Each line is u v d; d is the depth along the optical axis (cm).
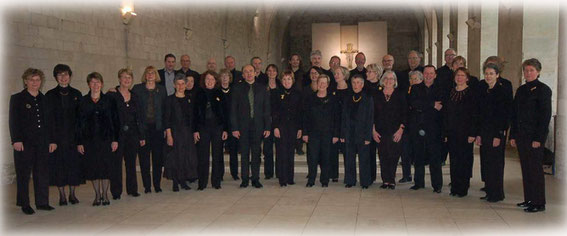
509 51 1050
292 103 689
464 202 585
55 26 859
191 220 514
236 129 683
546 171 771
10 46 748
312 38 2795
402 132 664
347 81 768
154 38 1256
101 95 586
